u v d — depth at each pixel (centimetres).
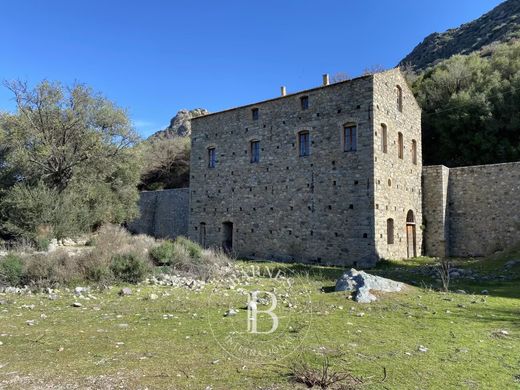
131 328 738
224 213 2731
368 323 748
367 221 2045
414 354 568
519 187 2256
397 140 2305
